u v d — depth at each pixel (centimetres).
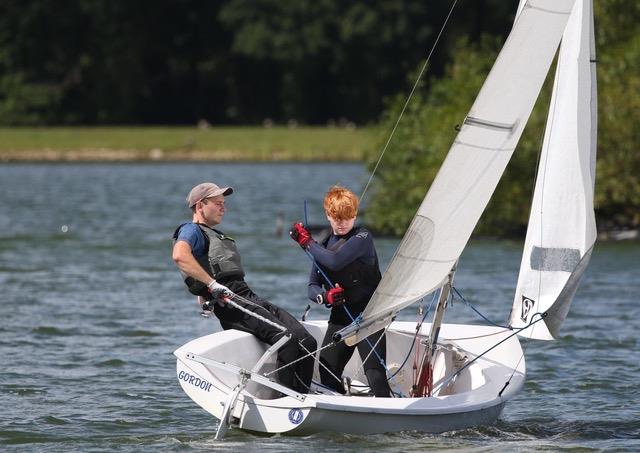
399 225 9100
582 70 3212
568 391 3822
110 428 3275
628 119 8606
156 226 10281
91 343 4678
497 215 8856
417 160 9244
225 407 2992
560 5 2828
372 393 3262
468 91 9225
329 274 3116
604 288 6225
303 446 2936
